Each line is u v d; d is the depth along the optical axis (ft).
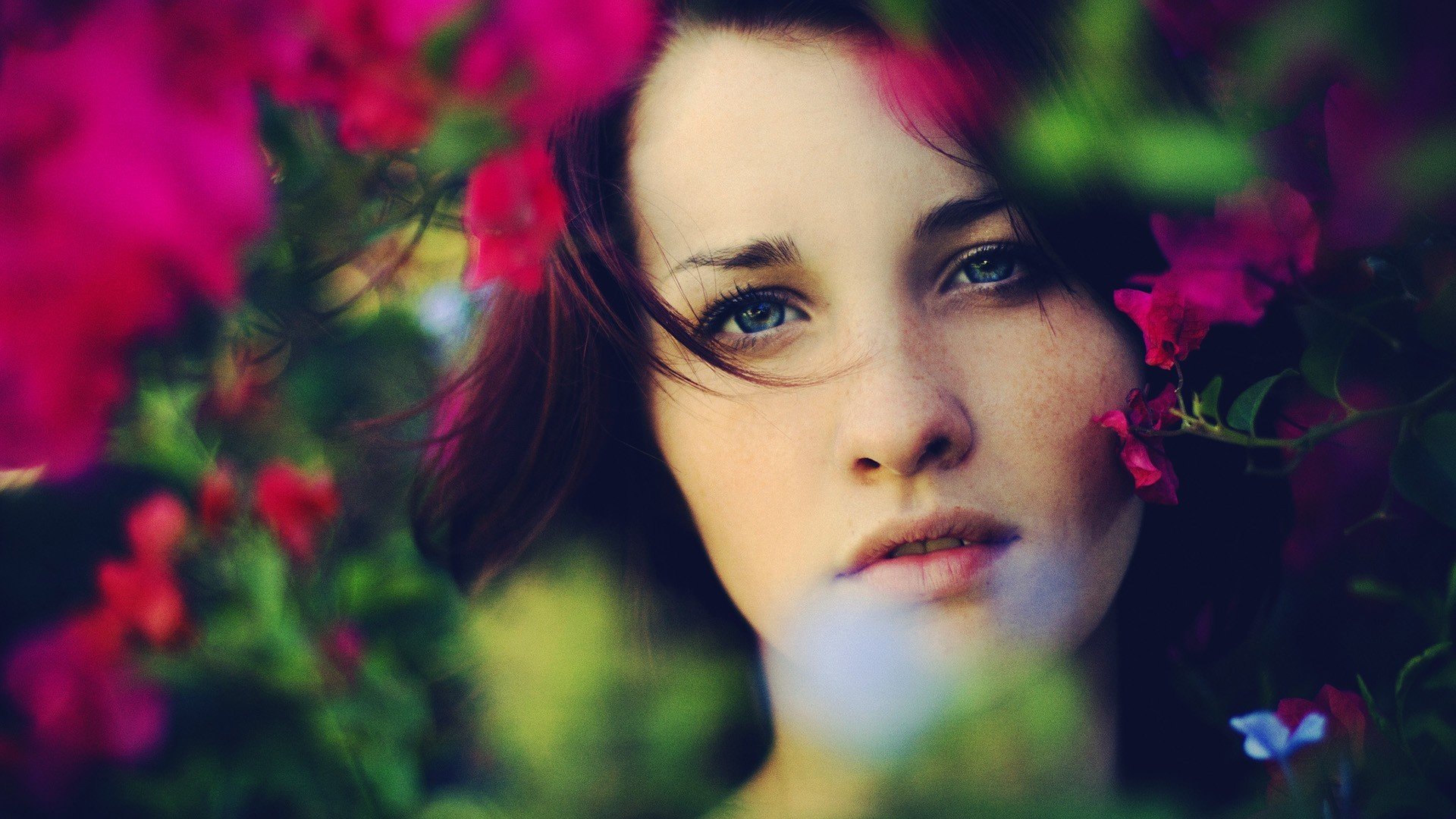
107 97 2.28
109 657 2.59
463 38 2.30
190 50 2.29
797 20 2.33
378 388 2.83
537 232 2.35
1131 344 2.38
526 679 2.12
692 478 2.44
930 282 2.34
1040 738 1.96
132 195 2.29
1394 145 1.94
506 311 2.66
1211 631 2.69
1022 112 2.29
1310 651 2.63
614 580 2.57
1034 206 2.31
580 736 2.10
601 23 2.32
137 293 2.32
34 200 2.28
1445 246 2.13
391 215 2.49
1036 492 2.33
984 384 2.33
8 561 2.70
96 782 2.58
